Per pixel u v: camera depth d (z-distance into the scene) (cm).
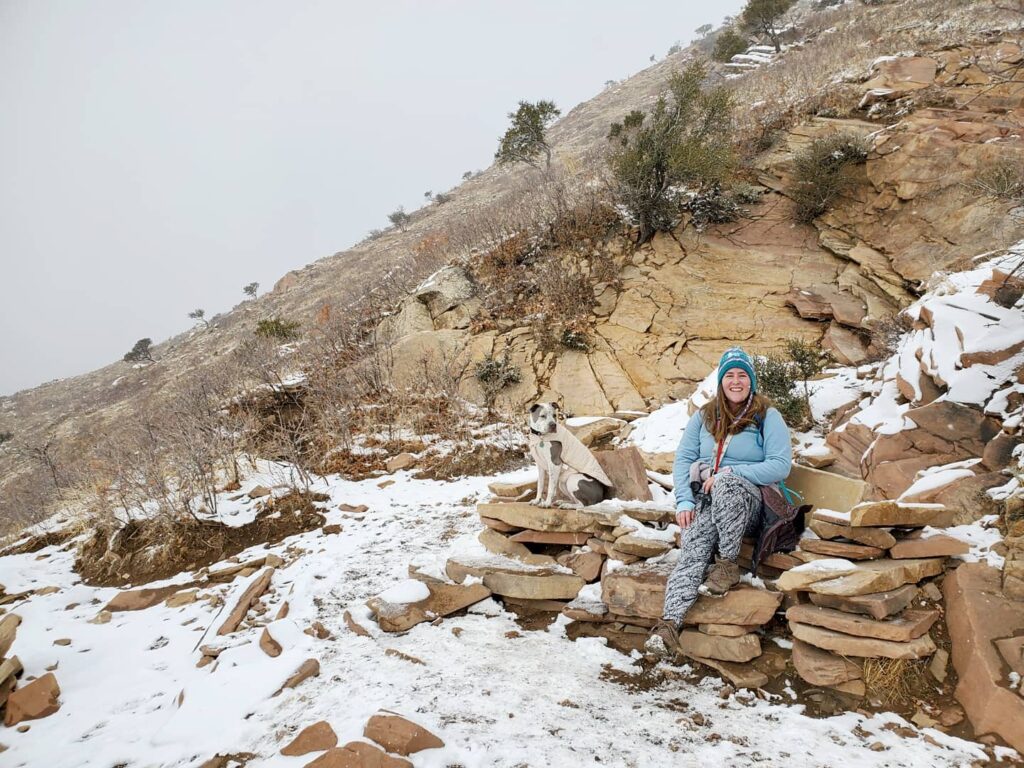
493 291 1121
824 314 907
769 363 666
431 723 270
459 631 376
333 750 244
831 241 1034
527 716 280
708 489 333
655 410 855
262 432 893
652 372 923
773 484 336
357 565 492
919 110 1109
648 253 1116
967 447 430
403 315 1166
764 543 333
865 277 948
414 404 920
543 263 1142
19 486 1127
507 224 1305
